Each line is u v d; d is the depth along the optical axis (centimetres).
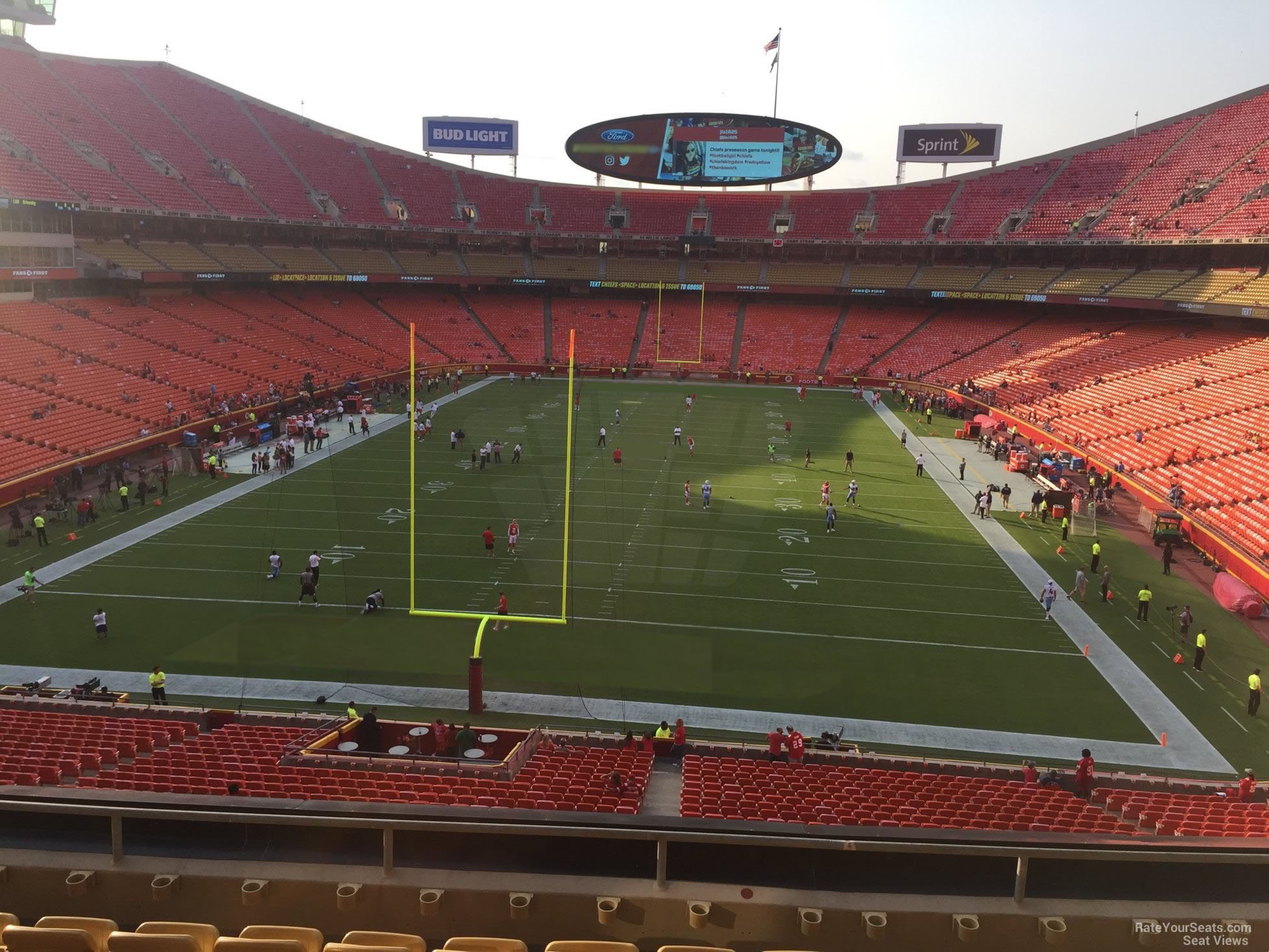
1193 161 5284
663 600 2017
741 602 2044
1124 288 4909
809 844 384
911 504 2939
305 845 423
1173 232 4722
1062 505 2814
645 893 393
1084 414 3859
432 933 401
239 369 4250
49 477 2798
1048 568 2356
